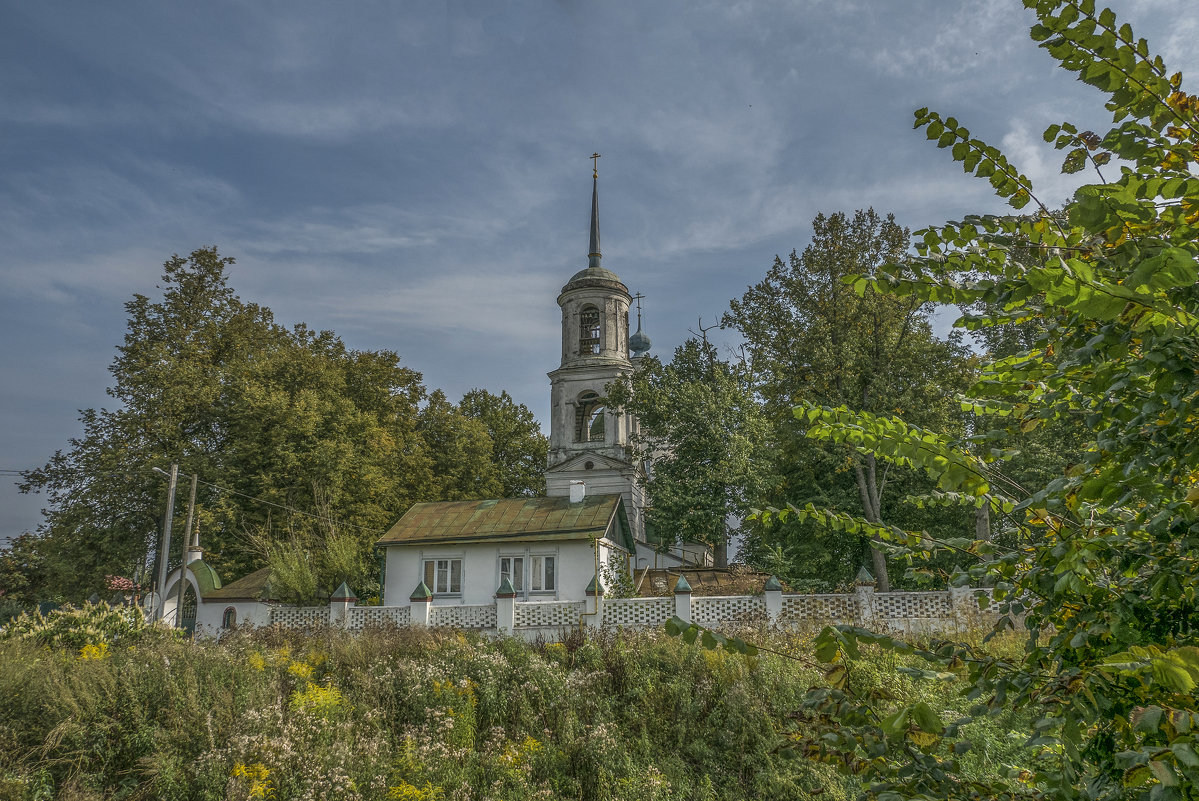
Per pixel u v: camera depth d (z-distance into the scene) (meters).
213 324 41.34
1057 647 2.34
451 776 10.70
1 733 10.68
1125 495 2.13
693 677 13.38
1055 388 2.64
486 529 26.09
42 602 34.91
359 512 35.03
